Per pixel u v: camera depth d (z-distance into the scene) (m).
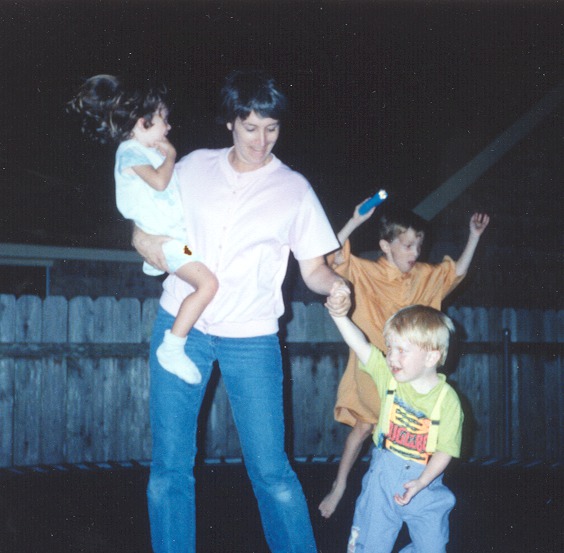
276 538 3.16
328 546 4.01
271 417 3.10
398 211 4.51
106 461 7.17
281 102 2.92
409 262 4.40
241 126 2.95
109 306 7.27
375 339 4.41
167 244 3.05
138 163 3.10
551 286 10.55
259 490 3.14
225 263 3.04
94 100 3.12
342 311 3.19
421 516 3.11
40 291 9.73
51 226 9.51
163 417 3.09
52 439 7.07
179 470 3.11
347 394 4.43
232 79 2.96
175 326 3.02
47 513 4.94
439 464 3.04
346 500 5.15
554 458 7.77
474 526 4.58
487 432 7.66
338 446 7.55
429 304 4.46
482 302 10.17
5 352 6.95
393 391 3.19
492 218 10.26
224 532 4.44
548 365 7.81
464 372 7.62
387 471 3.14
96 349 7.20
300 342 7.50
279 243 3.10
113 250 9.71
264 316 3.11
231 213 3.04
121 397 7.27
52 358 7.09
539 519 4.79
